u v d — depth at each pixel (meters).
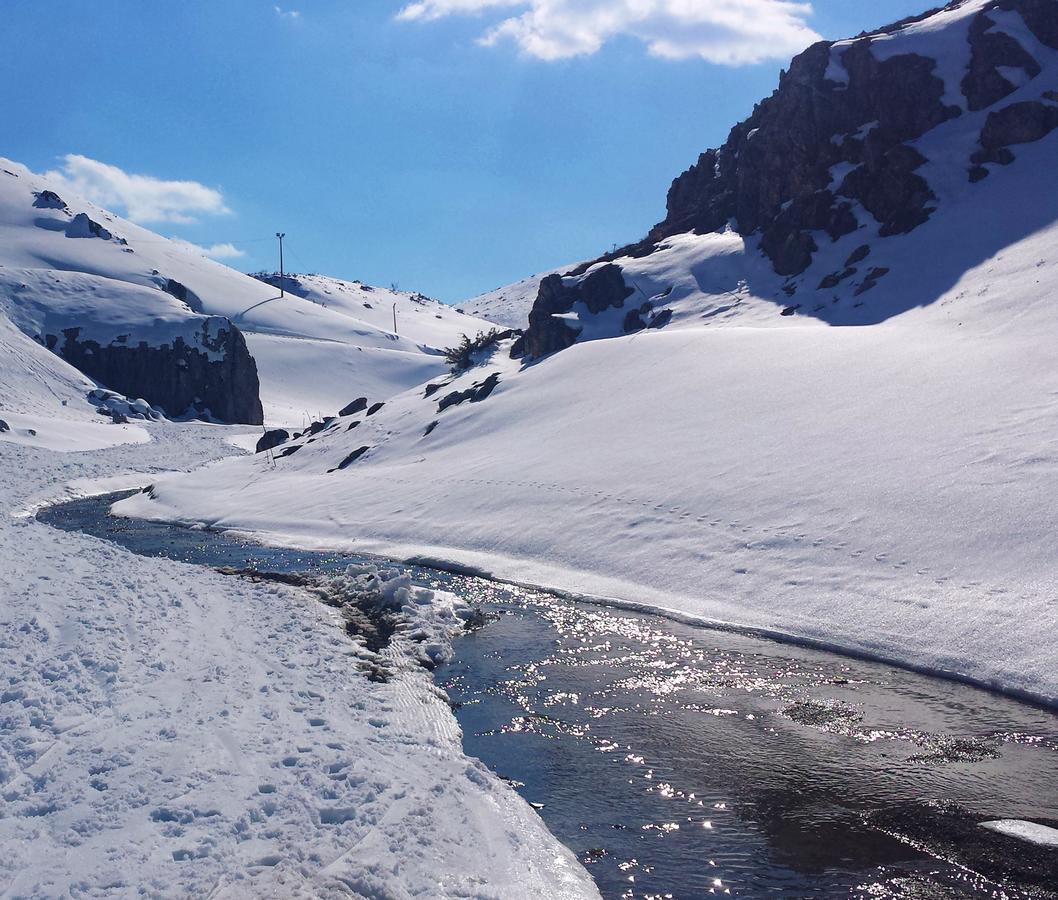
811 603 15.15
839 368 25.56
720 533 18.58
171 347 93.19
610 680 13.00
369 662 13.33
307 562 23.19
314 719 10.10
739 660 13.65
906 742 10.39
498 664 13.90
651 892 7.35
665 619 16.14
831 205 40.91
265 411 105.88
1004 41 41.78
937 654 12.84
